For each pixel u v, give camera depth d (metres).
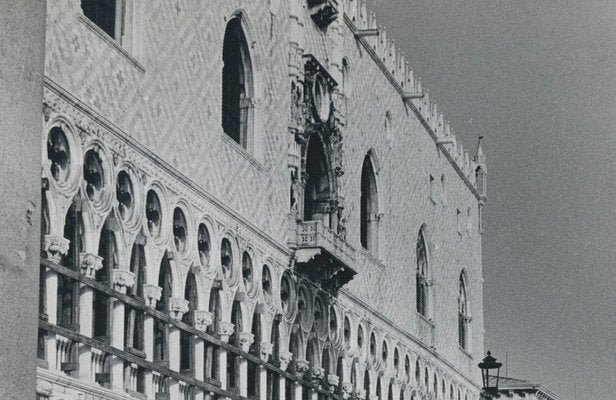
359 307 67.81
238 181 49.38
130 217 38.81
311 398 58.31
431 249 87.25
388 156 76.62
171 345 41.34
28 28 8.45
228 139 48.28
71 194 34.09
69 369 33.06
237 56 52.41
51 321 32.31
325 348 60.78
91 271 35.06
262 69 53.31
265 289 52.69
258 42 52.94
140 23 40.28
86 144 35.66
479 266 104.94
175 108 42.94
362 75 70.88
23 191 8.31
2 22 8.24
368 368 69.19
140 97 39.94
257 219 51.59
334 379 61.62
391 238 76.25
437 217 90.06
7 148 8.21
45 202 32.88
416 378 80.69
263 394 50.50
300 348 56.75
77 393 33.19
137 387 38.53
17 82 8.32
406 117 81.81
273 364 52.19
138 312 38.84
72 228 34.62
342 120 65.19
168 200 42.00
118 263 37.31
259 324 51.06
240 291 48.78
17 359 8.20
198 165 44.91
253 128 52.50
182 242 43.44
